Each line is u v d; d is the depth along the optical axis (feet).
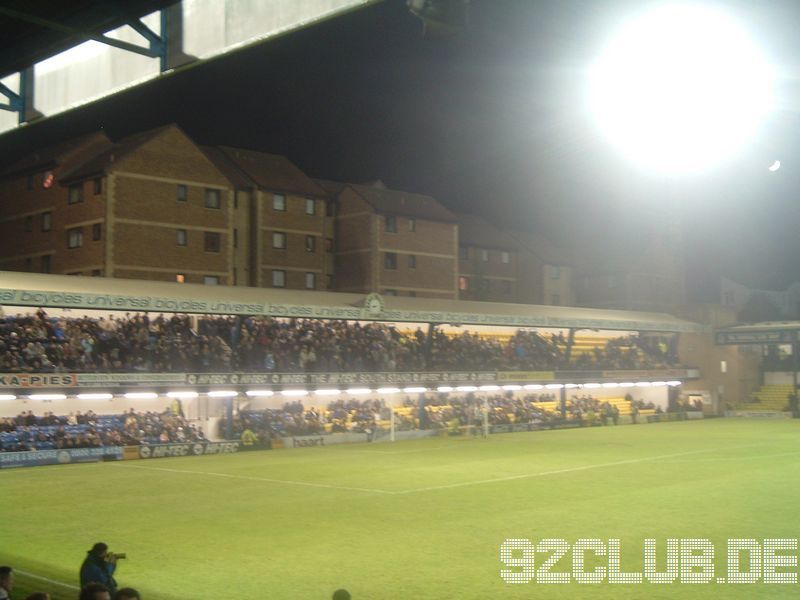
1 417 123.95
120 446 122.83
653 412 208.44
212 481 95.50
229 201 204.54
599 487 87.40
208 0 38.11
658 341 232.32
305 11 34.01
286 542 60.64
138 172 188.75
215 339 148.77
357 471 103.86
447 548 58.08
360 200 237.86
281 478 97.50
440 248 249.34
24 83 47.42
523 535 62.23
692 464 108.99
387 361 167.22
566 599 45.42
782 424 192.03
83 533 65.10
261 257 217.15
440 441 149.28
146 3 38.88
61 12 38.60
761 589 47.11
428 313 166.20
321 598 45.88
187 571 52.26
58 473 105.40
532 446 137.39
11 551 58.85
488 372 172.55
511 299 285.64
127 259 185.57
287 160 239.91
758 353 240.32
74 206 191.83
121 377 125.49
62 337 137.39
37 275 135.74
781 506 73.97
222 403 148.66
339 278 241.14
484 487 88.33
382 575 50.75
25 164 208.64
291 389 143.84
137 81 41.01
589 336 221.46
